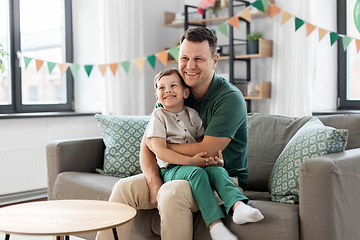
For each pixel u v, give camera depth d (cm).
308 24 275
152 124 173
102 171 238
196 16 426
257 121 219
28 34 362
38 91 371
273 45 359
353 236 149
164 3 432
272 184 175
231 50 366
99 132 380
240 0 368
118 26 375
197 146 165
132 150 234
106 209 146
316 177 140
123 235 162
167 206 151
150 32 417
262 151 207
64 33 389
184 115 179
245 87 366
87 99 390
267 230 145
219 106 170
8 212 142
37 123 336
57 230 123
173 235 151
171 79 175
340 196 142
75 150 236
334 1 351
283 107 348
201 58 169
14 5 346
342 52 356
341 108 359
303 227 144
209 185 154
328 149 160
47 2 375
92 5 383
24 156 323
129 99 387
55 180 231
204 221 150
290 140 190
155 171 174
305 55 332
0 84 343
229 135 167
